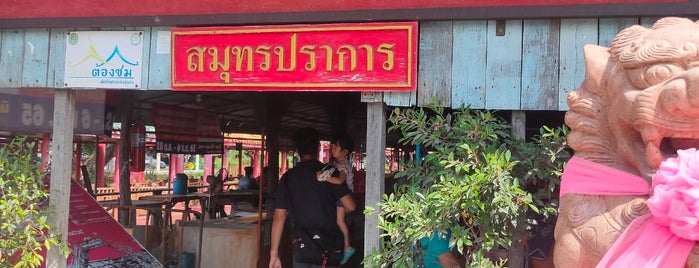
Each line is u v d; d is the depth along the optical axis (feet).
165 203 26.73
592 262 7.02
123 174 23.57
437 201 8.86
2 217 10.73
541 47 9.69
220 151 26.99
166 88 11.24
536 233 10.89
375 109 10.34
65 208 11.88
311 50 10.41
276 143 23.35
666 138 7.05
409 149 30.27
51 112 15.10
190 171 83.51
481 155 9.18
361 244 19.83
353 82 10.22
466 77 9.98
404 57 9.98
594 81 7.34
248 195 30.68
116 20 11.32
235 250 17.90
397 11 10.05
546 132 9.62
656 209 6.35
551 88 9.62
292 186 13.53
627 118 6.72
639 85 6.68
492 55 9.89
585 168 7.31
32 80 11.89
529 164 9.12
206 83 10.91
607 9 9.22
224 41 10.84
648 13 9.05
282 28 10.50
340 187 13.34
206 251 18.30
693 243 6.30
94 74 11.59
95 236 13.53
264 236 18.06
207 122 25.85
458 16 9.83
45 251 11.95
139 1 11.21
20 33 12.00
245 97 21.74
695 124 6.22
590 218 7.07
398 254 9.37
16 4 11.77
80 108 17.98
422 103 10.14
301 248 13.21
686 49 6.31
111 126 19.81
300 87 10.45
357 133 29.78
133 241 14.26
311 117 28.84
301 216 13.28
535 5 9.52
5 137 17.17
